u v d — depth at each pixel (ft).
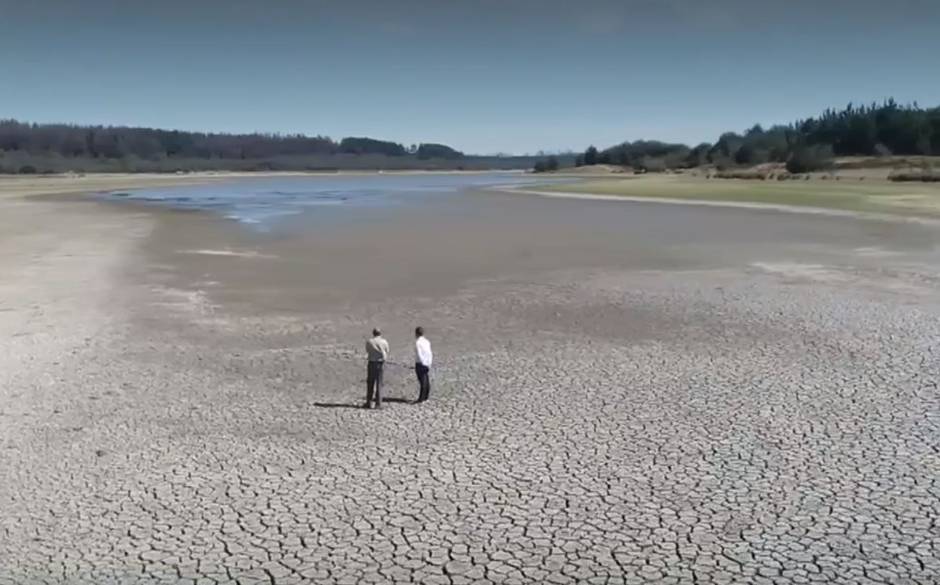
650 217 262.06
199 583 41.22
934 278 128.16
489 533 45.73
